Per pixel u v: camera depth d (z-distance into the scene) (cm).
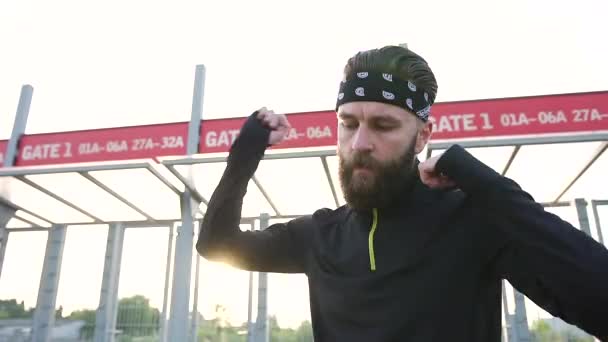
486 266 114
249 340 964
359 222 129
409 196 125
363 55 123
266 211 1059
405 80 119
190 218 874
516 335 883
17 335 1065
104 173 841
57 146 870
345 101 121
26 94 937
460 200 121
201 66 888
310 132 780
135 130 855
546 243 95
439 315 109
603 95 706
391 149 117
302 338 966
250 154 138
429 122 128
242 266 149
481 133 720
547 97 719
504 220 102
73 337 1046
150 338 1036
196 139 830
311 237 143
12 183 897
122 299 1077
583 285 89
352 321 116
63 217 1102
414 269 113
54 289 1090
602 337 93
